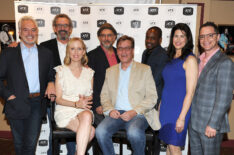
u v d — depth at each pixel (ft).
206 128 6.38
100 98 8.20
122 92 7.63
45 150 10.62
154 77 8.15
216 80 6.30
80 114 7.27
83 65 8.14
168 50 7.45
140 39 10.09
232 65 6.16
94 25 10.15
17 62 7.31
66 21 8.94
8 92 7.23
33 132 7.68
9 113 7.43
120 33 10.12
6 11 12.02
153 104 7.43
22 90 7.35
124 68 7.79
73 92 7.59
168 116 7.24
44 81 7.84
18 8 9.89
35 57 7.64
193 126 6.93
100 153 8.59
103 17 10.09
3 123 12.76
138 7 9.95
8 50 7.41
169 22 9.94
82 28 10.20
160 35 8.80
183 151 10.36
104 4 10.00
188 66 6.72
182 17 9.88
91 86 8.01
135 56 10.19
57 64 8.96
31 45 7.56
